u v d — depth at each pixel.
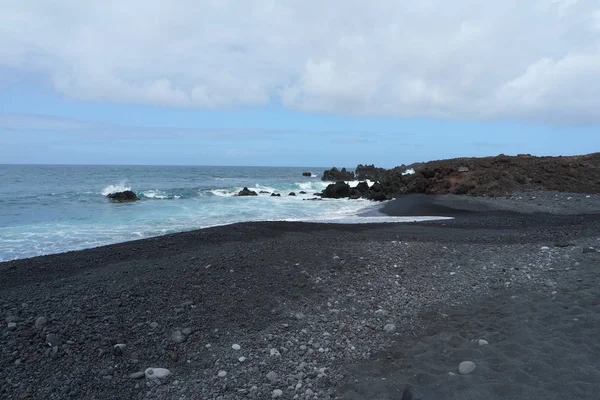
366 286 7.67
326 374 4.55
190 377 4.50
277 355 4.98
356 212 24.36
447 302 6.81
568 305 5.99
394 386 4.14
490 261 9.38
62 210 22.23
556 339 4.84
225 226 15.59
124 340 5.24
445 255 10.11
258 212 23.78
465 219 19.33
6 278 8.79
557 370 4.10
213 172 95.88
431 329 5.70
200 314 6.16
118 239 14.66
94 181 46.94
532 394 3.68
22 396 4.02
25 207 23.11
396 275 8.37
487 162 35.84
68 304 6.29
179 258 9.79
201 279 7.79
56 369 4.52
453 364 4.54
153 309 6.25
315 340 5.43
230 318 6.07
